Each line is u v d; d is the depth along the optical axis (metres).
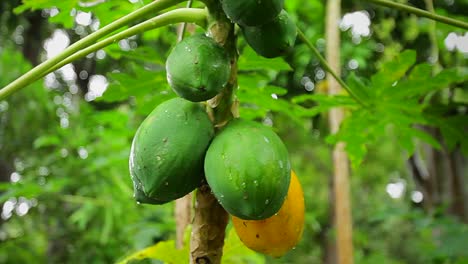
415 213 4.57
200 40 1.68
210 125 1.69
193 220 1.83
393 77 2.71
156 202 1.71
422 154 5.18
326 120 5.74
